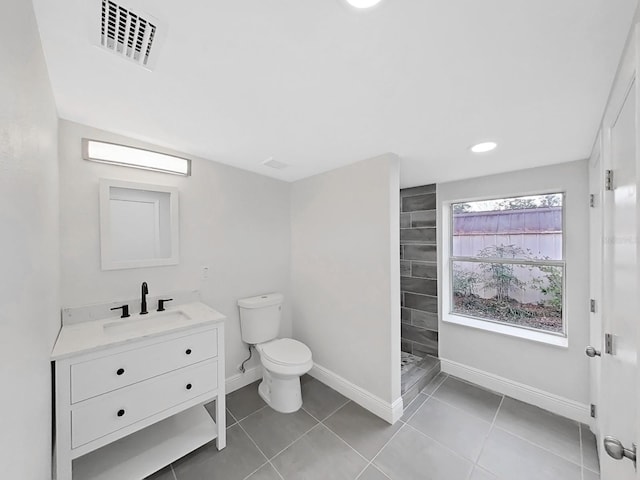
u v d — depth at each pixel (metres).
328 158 2.04
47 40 0.88
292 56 0.94
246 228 2.41
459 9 0.72
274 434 1.80
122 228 1.75
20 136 0.68
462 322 2.57
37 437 0.86
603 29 0.77
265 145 1.81
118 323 1.62
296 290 2.72
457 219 2.77
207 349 1.63
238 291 2.36
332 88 1.13
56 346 1.24
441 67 0.98
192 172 2.06
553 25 0.76
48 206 1.12
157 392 1.45
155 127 1.57
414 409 2.07
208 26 0.80
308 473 1.50
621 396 0.85
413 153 1.88
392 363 1.92
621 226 0.88
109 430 1.30
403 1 0.70
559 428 1.86
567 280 2.00
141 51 0.92
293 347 2.21
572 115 1.31
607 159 1.08
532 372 2.15
